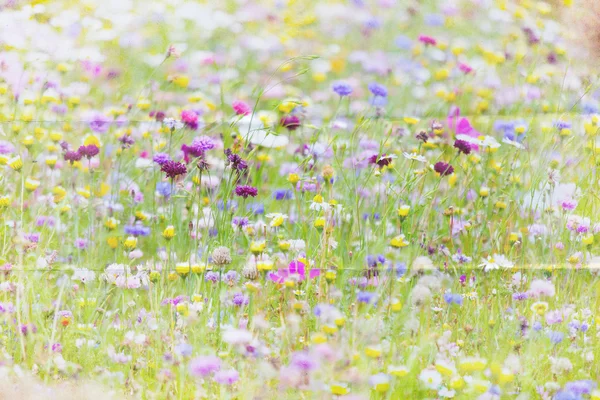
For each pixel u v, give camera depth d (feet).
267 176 17.75
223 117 18.34
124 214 17.53
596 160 17.63
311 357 16.38
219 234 17.15
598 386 16.58
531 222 17.43
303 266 16.80
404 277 16.94
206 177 17.52
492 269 17.12
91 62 18.48
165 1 19.11
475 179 17.67
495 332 16.76
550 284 16.88
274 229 17.28
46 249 17.13
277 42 19.24
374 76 19.04
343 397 16.33
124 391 16.47
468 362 16.44
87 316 16.78
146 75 18.65
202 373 16.37
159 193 17.48
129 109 18.22
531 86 18.44
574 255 17.15
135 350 16.61
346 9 19.39
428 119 18.44
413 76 18.94
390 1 19.39
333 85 18.34
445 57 19.11
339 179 17.60
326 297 16.79
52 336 16.58
